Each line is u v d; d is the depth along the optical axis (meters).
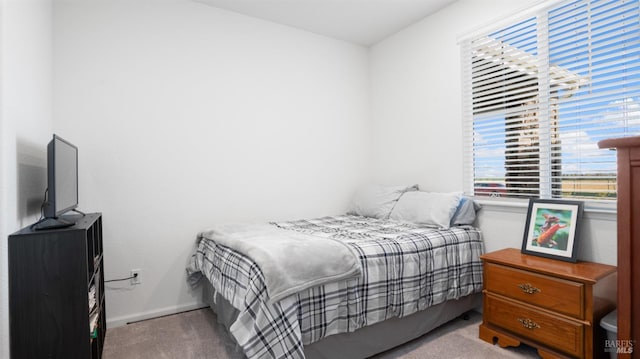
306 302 1.61
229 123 2.97
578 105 2.10
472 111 2.77
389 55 3.57
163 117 2.68
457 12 2.86
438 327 2.36
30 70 1.74
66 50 2.35
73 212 2.30
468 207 2.64
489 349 2.04
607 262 1.97
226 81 2.96
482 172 2.71
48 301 1.46
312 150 3.45
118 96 2.52
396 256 2.00
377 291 1.88
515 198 2.47
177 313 2.69
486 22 2.59
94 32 2.44
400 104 3.44
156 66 2.66
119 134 2.52
